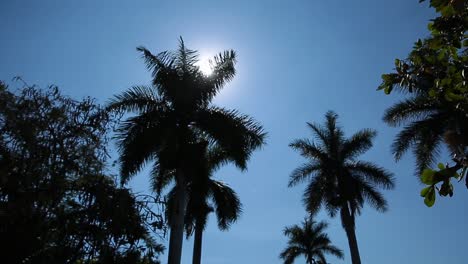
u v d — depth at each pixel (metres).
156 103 18.17
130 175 16.53
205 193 22.38
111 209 10.78
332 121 30.81
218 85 18.70
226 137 17.55
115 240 10.86
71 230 10.52
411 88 4.95
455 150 3.36
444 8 4.04
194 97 18.31
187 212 22.77
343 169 28.59
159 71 18.67
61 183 10.56
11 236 9.48
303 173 29.06
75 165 11.19
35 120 10.80
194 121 18.47
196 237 23.30
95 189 11.03
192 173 17.41
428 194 3.21
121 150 16.84
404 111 23.06
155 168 18.94
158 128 17.22
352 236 26.81
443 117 21.78
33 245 9.80
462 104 4.32
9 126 10.66
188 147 17.31
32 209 10.14
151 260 11.35
